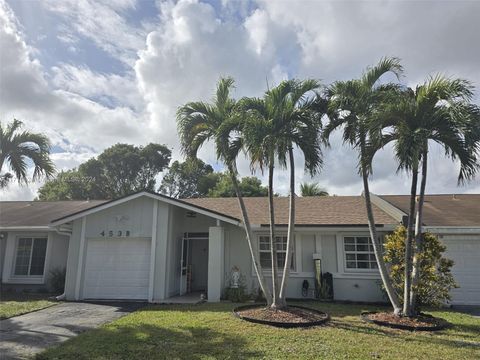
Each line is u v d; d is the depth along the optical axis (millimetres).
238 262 14195
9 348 6879
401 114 8711
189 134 10594
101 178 40000
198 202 17859
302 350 6617
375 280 13234
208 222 15008
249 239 10500
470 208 15141
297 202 17188
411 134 8109
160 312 10266
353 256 13664
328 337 7512
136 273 13148
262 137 9047
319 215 14680
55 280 14977
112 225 13469
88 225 13609
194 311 10398
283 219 14383
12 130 11359
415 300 9305
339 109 9883
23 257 15977
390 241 10531
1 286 15594
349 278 13445
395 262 11086
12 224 15945
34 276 15609
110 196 39844
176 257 14344
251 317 9031
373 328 8414
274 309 9680
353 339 7379
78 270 13180
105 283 13156
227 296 12844
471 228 12469
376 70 9766
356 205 16094
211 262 12828
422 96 8625
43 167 11672
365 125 9109
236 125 9977
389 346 6914
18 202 21562
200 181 43000
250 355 6336
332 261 13750
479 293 12578
